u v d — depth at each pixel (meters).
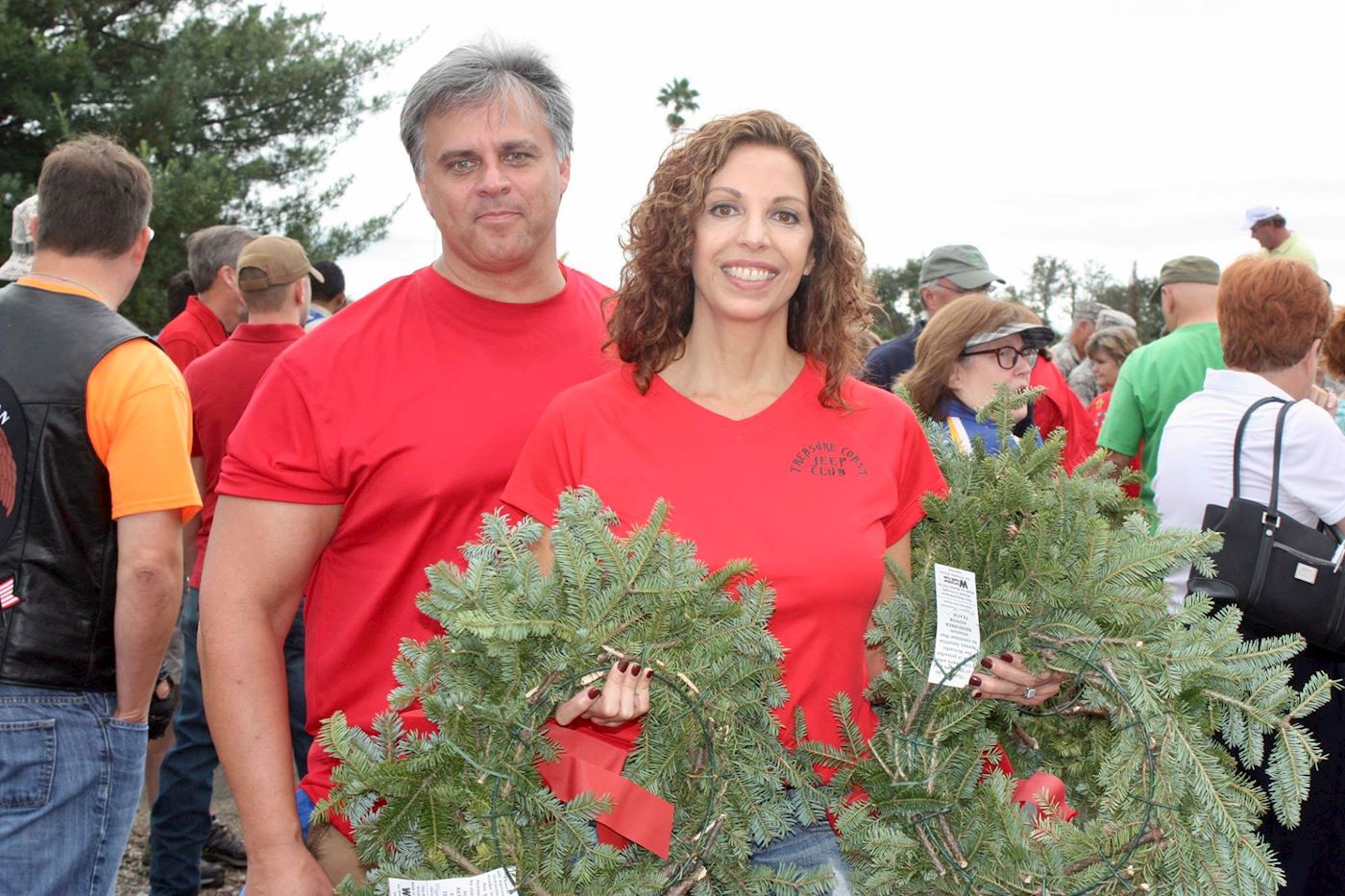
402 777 1.79
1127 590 2.13
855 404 2.20
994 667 2.14
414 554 2.17
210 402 3.85
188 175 11.06
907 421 2.25
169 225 11.11
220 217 11.62
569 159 2.34
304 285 4.14
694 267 2.11
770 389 2.17
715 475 2.05
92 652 2.53
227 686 2.08
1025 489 2.21
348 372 2.18
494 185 2.16
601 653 1.86
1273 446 3.04
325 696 2.25
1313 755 2.08
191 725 3.81
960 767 2.08
